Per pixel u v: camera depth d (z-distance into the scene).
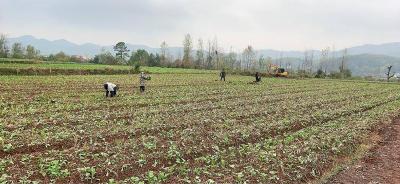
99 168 16.12
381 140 25.45
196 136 22.86
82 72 79.69
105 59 144.62
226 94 49.69
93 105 34.09
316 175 17.39
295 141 23.06
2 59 95.44
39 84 52.09
